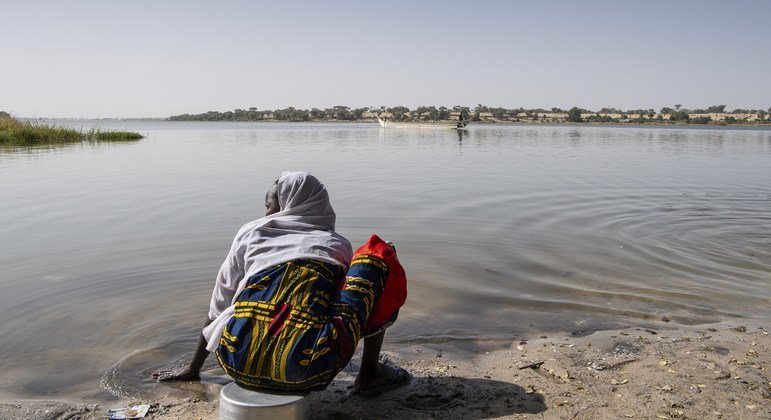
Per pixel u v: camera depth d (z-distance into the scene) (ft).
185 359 14.11
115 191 39.65
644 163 66.54
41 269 20.99
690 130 276.62
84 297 18.16
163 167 57.57
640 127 362.33
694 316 17.07
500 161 67.77
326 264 10.75
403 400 12.03
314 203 11.54
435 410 11.60
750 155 81.46
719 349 14.48
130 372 13.42
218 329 10.87
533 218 31.19
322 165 61.00
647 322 16.63
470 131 223.30
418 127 260.21
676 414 11.20
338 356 10.41
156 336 15.39
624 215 32.17
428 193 39.73
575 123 498.28
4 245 24.40
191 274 20.45
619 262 22.65
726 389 12.23
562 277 20.80
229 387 10.45
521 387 12.50
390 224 29.27
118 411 11.46
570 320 16.85
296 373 10.04
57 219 29.81
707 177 51.21
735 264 22.45
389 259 11.43
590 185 44.78
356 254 11.49
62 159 66.85
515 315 17.22
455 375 13.20
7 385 12.76
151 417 11.37
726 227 29.07
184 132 194.80
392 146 99.86
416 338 15.56
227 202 35.12
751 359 13.83
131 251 23.43
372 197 37.70
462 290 19.34
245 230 11.27
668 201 37.04
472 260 22.81
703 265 22.31
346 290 10.94
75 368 13.57
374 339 12.10
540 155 79.15
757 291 19.30
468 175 51.37
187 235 26.20
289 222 11.29
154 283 19.51
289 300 10.27
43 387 12.69
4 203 34.58
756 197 38.83
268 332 10.08
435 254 23.66
